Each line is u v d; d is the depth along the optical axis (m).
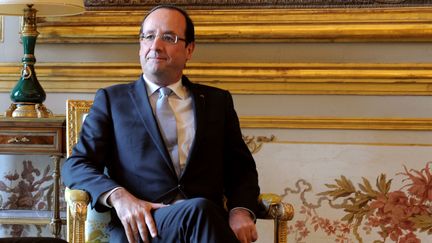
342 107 3.13
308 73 3.10
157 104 2.45
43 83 3.21
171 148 2.41
